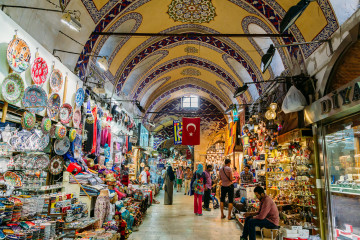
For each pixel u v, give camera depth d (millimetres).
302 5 3355
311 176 5328
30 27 4434
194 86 14797
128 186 8203
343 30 4383
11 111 3729
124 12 6648
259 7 6230
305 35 5430
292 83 5629
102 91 6242
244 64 9258
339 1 4410
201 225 6875
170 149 28859
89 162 6039
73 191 4703
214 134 17250
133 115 11578
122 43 8062
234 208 8117
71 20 4082
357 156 4219
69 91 4934
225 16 7449
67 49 5684
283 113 6371
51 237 3293
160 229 6379
